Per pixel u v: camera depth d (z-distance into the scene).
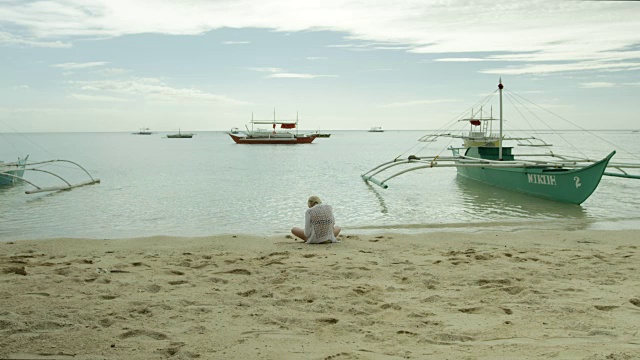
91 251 8.21
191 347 3.64
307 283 5.79
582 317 4.41
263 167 35.19
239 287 5.58
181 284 5.73
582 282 5.80
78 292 5.23
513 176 19.69
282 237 9.74
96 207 15.41
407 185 22.61
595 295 5.18
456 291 5.45
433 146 103.00
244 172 30.31
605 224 12.03
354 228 11.63
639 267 6.63
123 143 123.88
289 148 83.25
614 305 4.75
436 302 5.00
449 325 4.23
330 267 6.70
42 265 6.77
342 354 3.50
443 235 9.80
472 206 15.80
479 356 3.48
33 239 9.95
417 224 12.09
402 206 15.81
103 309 4.60
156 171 31.31
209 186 21.78
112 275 6.11
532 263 6.96
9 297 4.96
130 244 8.93
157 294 5.22
